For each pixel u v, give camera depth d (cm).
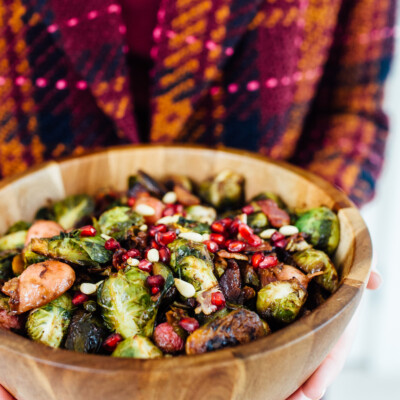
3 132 63
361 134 69
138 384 34
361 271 41
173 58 60
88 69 58
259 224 50
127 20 61
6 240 49
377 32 67
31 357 34
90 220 51
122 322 41
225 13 58
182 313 41
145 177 54
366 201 66
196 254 44
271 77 62
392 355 114
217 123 65
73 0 56
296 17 61
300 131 71
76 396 35
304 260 46
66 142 64
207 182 56
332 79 72
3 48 58
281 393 38
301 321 36
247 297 44
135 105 68
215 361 34
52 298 42
